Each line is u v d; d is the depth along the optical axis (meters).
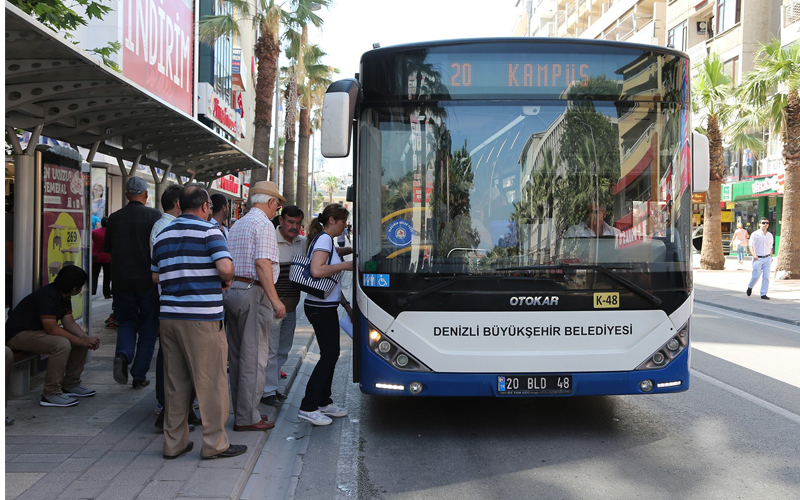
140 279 6.68
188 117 8.12
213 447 4.71
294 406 6.81
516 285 5.32
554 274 5.34
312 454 5.37
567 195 5.44
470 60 5.50
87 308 8.09
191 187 4.82
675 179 5.57
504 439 5.71
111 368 7.83
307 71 37.75
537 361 5.29
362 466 5.07
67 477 4.35
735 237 29.20
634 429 5.99
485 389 5.29
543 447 5.49
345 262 5.86
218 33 21.41
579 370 5.31
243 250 5.38
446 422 6.25
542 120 5.50
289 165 33.28
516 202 5.42
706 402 6.99
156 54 17.70
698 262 33.56
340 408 6.49
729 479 4.75
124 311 6.76
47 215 7.07
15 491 4.10
